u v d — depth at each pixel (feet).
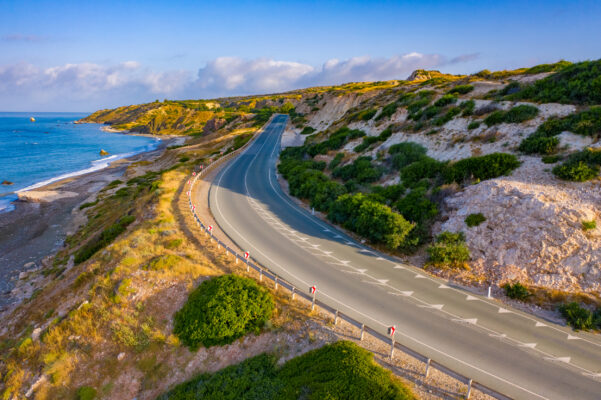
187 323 51.44
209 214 98.94
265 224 93.09
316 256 73.56
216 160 180.96
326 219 99.35
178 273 61.67
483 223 69.21
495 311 53.88
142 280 60.13
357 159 132.16
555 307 53.36
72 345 51.03
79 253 96.63
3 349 55.31
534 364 42.19
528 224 63.77
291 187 130.31
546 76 128.36
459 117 118.62
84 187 206.39
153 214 94.73
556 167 71.82
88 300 57.98
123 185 193.88
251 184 139.54
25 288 88.69
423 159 102.83
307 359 43.21
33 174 256.52
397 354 43.42
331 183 111.04
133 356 49.39
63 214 153.38
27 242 122.52
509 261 62.44
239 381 42.39
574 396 37.22
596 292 53.26
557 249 59.06
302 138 252.01
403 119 145.07
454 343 45.93
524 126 94.32
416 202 83.87
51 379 46.68
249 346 48.57
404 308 54.34
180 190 122.01
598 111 81.97
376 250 77.87
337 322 50.01
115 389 46.03
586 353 44.29
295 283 61.52
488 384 38.63
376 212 80.38
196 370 46.70
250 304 52.08
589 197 63.00
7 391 46.52
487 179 79.15
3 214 154.30
